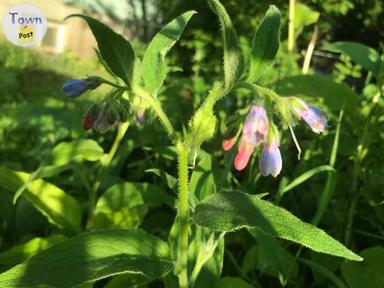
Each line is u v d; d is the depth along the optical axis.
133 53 0.11
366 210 0.19
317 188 0.19
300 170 0.20
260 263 0.15
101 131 0.12
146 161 0.22
